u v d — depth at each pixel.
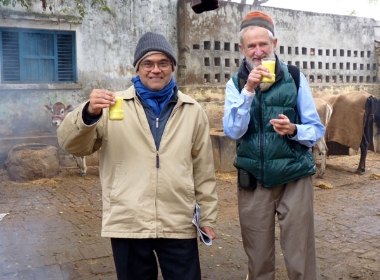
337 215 5.57
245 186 2.74
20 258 3.97
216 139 8.10
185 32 9.41
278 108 2.60
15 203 5.94
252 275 2.86
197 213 2.35
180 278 2.32
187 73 9.52
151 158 2.24
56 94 8.41
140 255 2.29
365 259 4.12
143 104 2.29
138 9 9.12
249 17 2.62
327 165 8.92
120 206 2.21
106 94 2.04
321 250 4.35
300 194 2.67
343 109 7.95
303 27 11.13
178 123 2.32
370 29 12.48
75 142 2.16
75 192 6.60
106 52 8.85
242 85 2.65
